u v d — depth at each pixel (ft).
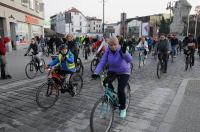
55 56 21.54
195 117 16.28
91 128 13.10
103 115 13.73
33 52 32.19
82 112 17.43
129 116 16.53
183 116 16.47
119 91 14.71
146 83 27.48
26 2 97.71
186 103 19.35
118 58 14.34
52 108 18.26
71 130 14.39
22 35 93.66
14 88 24.77
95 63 35.73
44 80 29.17
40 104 17.89
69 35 30.63
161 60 31.99
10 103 19.54
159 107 18.52
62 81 19.86
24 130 14.38
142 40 43.19
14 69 38.19
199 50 59.72
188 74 34.14
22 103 19.54
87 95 21.97
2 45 29.19
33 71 31.14
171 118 16.07
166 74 34.01
